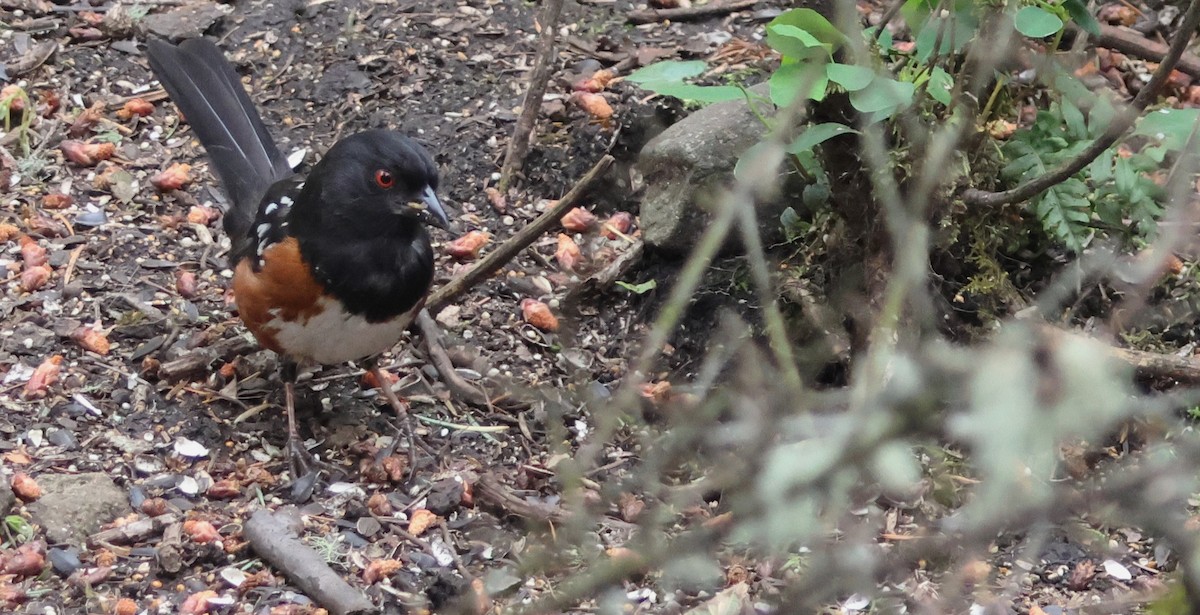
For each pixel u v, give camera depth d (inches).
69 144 382.6
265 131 351.6
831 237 312.3
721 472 118.0
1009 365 81.8
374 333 292.7
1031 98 354.9
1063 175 279.0
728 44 419.5
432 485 294.8
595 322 346.0
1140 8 422.9
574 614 246.1
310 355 296.5
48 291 339.3
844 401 131.4
